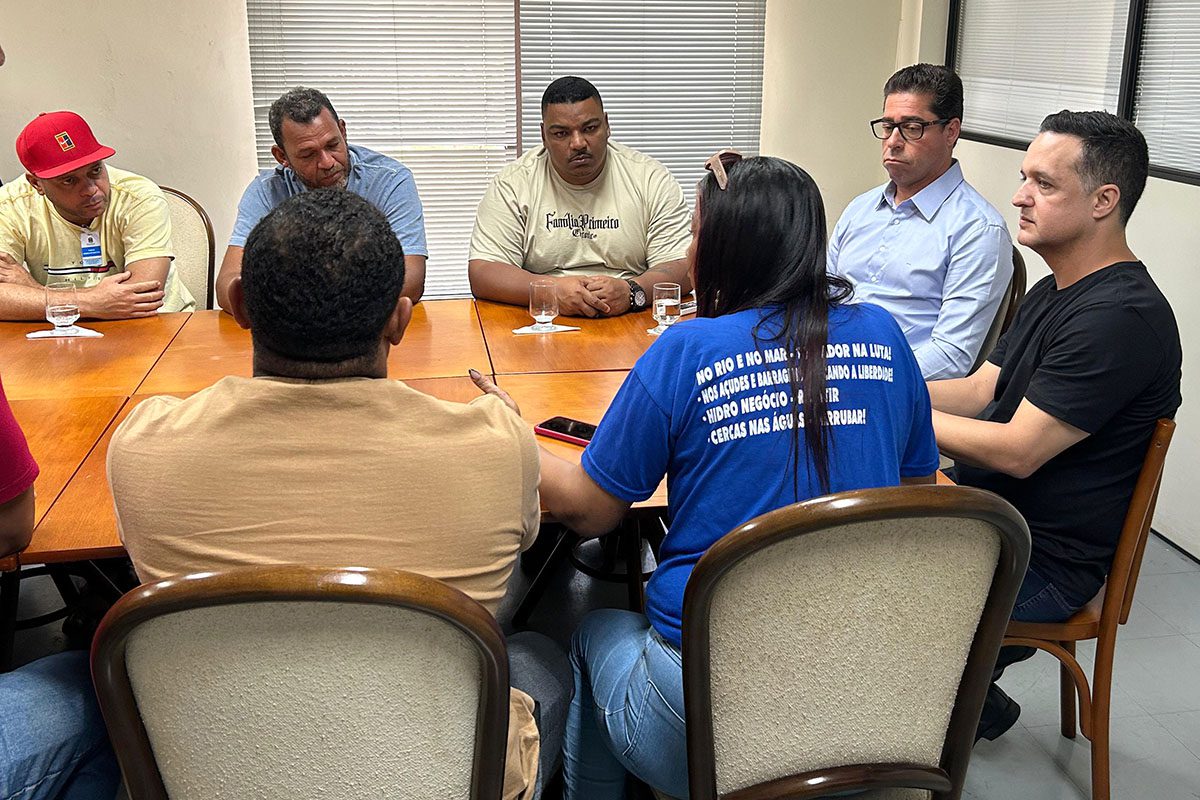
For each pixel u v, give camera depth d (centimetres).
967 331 261
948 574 119
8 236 299
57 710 137
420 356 247
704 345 138
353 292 111
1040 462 181
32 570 232
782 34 441
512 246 312
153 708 109
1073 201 183
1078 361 176
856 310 143
